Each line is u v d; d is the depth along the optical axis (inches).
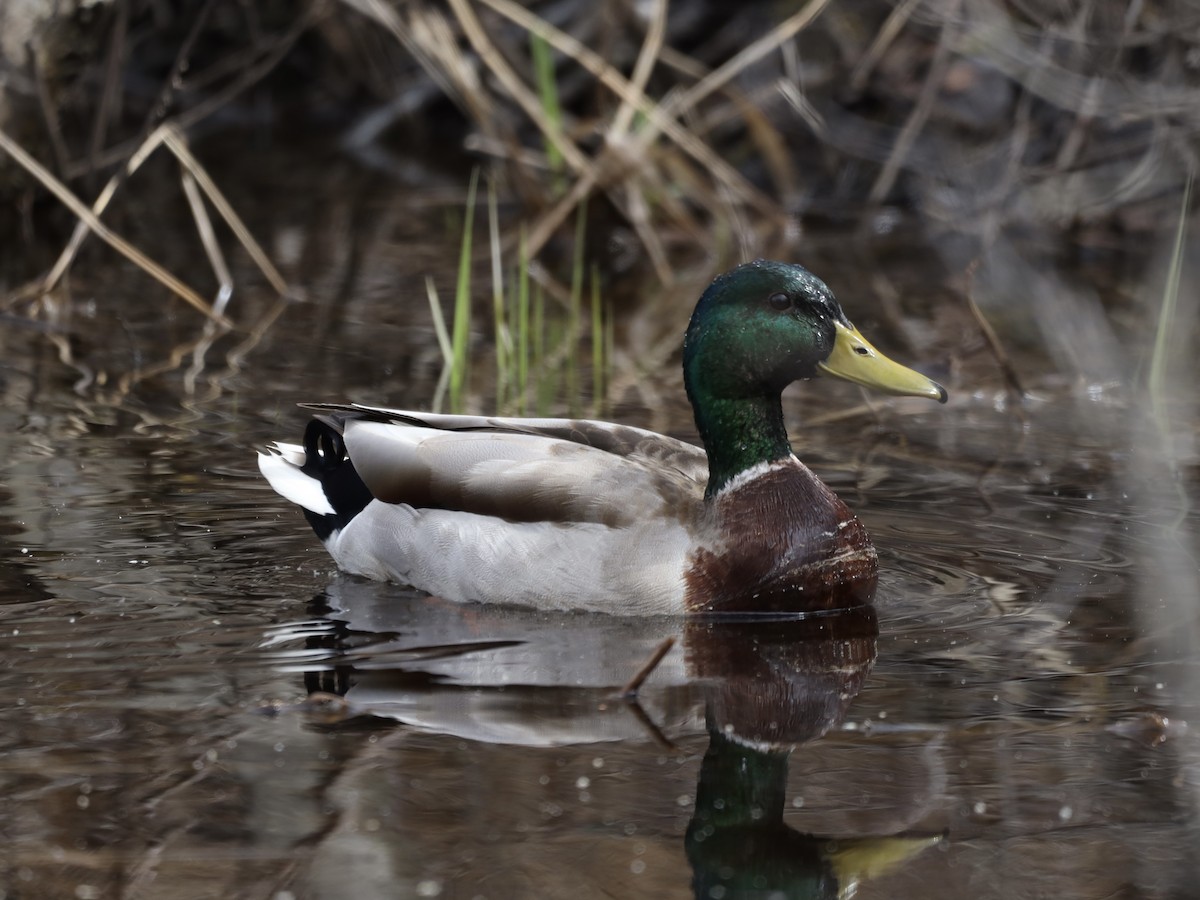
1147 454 534.3
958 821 287.3
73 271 768.9
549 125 826.2
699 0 976.3
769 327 409.7
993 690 347.3
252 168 1003.3
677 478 414.0
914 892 263.7
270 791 292.5
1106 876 267.6
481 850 273.1
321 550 439.5
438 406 571.5
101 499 465.1
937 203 896.9
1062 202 864.3
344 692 339.9
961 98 929.5
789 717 332.5
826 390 624.4
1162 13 830.5
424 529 408.5
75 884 260.4
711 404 414.6
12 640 363.3
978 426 571.2
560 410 571.2
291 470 442.3
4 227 845.8
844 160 935.0
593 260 820.6
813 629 389.4
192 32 842.2
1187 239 795.4
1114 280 780.0
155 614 383.2
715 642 379.2
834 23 944.9
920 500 485.4
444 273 778.2
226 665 353.7
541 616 395.2
